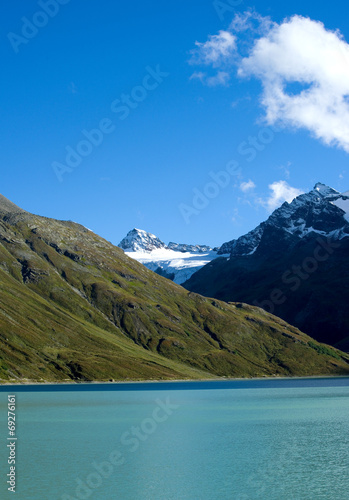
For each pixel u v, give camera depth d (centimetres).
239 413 14838
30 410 15638
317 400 18750
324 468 7850
